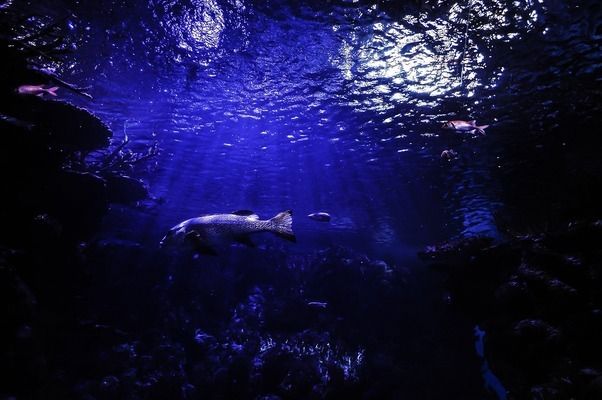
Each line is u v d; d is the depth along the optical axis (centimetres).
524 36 870
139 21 861
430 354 2025
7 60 625
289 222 335
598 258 854
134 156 1301
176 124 1370
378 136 1435
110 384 1109
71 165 1062
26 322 781
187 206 2605
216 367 1499
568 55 930
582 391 713
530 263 944
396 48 941
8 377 737
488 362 1125
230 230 344
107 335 1260
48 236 884
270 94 1172
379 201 2248
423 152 1556
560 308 837
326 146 1545
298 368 1410
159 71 1040
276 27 877
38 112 830
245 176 1955
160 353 1412
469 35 879
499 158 1582
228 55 979
